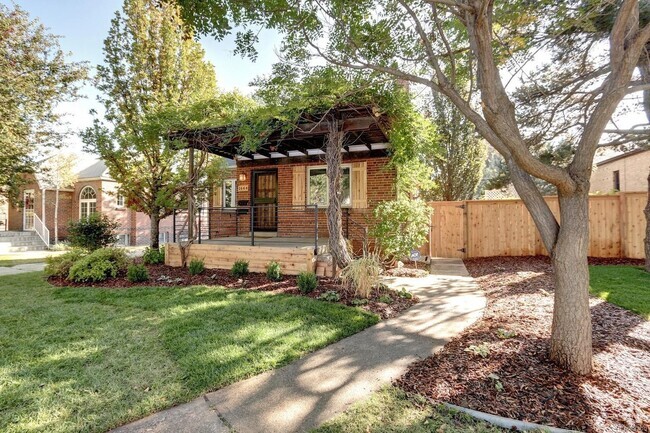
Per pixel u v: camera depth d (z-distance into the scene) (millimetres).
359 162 9133
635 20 2668
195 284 6023
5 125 9625
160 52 9305
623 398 2281
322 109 5898
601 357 2900
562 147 8438
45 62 10594
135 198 9570
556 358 2742
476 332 3645
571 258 2682
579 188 2660
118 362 2947
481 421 2113
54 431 2047
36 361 2969
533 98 6902
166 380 2643
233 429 2078
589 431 1971
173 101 8641
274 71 4664
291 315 4164
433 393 2438
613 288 5277
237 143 8211
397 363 2955
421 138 7633
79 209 18609
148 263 8164
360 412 2232
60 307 4680
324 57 3736
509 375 2615
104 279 6504
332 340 3475
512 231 9570
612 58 2564
